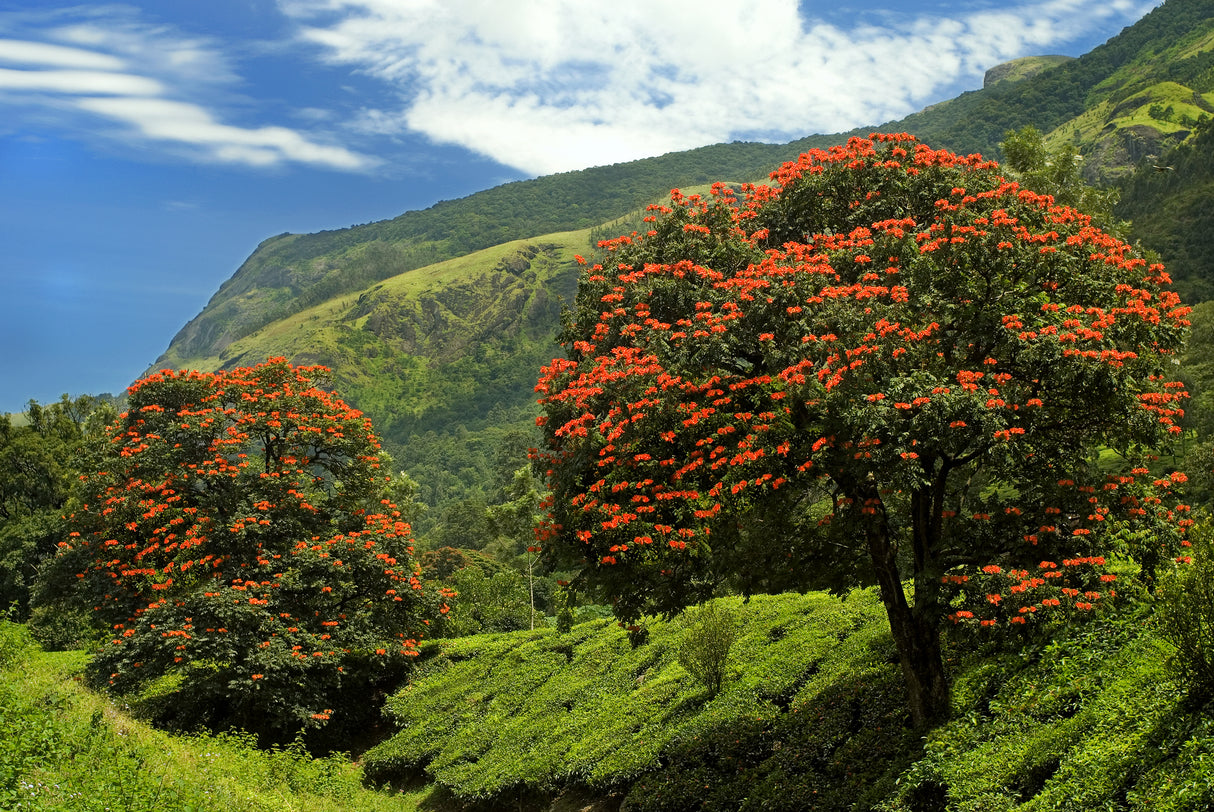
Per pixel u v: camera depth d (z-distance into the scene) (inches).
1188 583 371.6
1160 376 509.7
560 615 977.5
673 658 824.3
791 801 513.0
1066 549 458.3
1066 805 356.2
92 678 880.9
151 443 968.3
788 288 515.5
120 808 405.7
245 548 935.7
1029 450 462.6
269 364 1058.7
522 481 1155.3
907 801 446.6
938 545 487.5
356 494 1085.8
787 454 474.9
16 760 418.0
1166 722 364.8
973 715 471.5
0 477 1669.5
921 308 494.3
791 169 629.6
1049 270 493.7
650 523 511.5
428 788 816.3
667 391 512.1
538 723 802.8
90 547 987.3
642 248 628.1
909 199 581.0
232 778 584.1
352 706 1003.3
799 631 745.0
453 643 1099.3
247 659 840.3
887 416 442.9
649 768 636.7
